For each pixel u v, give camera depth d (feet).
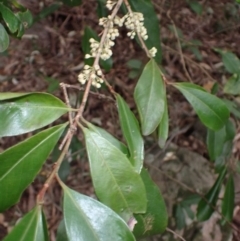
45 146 0.78
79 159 2.73
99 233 0.75
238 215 2.55
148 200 0.98
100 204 0.76
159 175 2.53
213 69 3.12
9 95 0.80
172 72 3.04
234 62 1.68
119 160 0.80
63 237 0.89
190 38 3.05
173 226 2.36
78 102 1.92
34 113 0.81
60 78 3.09
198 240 2.35
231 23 3.39
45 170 2.61
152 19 1.48
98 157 0.79
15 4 1.24
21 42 3.23
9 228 2.52
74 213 0.74
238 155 2.34
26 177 0.78
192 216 2.24
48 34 3.29
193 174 2.55
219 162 1.75
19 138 2.79
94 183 0.79
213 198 1.75
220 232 2.40
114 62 3.10
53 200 2.63
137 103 0.96
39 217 0.71
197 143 2.81
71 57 3.22
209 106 1.05
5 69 3.12
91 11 3.23
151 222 0.99
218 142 1.59
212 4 3.48
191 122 2.88
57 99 0.82
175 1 3.06
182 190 2.48
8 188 0.77
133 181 0.80
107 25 0.96
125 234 0.76
